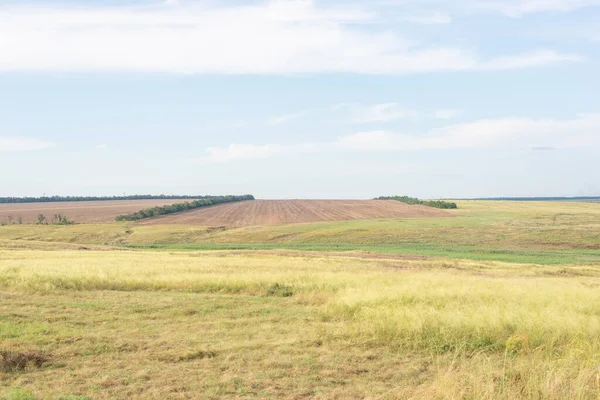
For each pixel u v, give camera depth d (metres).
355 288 23.02
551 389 8.66
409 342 13.63
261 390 10.23
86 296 21.75
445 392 8.82
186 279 25.50
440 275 30.97
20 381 10.51
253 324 16.67
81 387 10.20
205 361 12.20
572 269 43.12
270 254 50.41
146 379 10.81
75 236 89.25
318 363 12.13
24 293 22.16
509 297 20.14
